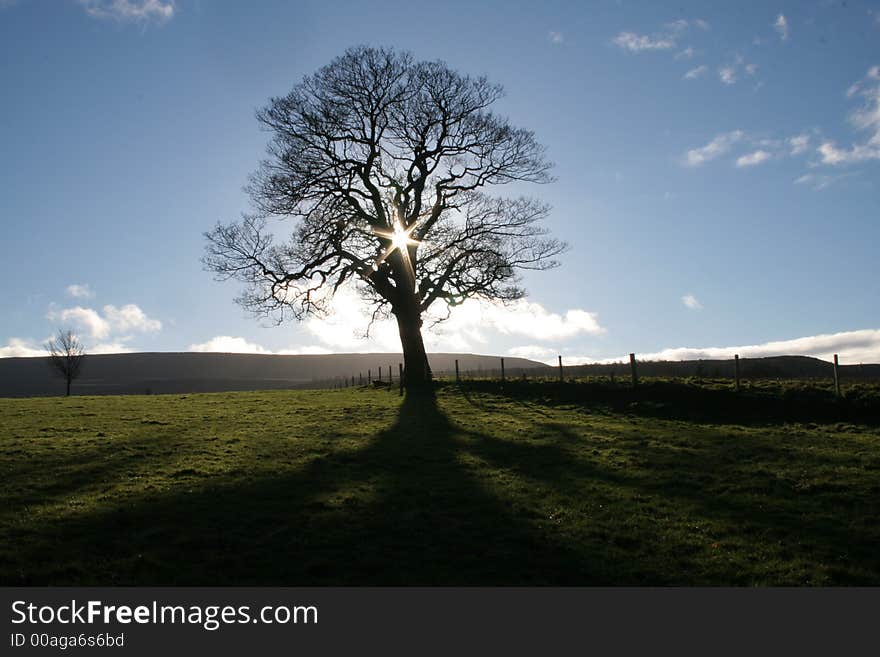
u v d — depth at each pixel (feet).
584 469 71.46
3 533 47.83
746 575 43.83
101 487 61.57
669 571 44.55
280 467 71.46
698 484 65.00
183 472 68.28
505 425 98.37
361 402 128.88
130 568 43.24
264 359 560.61
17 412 114.52
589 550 47.93
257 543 48.29
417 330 148.15
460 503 58.85
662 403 108.17
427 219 145.89
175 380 479.00
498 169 141.08
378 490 62.49
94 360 542.98
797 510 56.54
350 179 140.46
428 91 135.95
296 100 134.31
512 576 43.75
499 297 144.15
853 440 81.61
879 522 53.01
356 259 141.08
